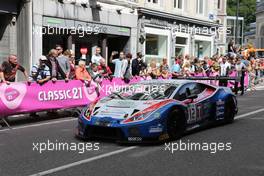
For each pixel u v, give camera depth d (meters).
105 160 7.08
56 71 12.09
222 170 6.48
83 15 19.31
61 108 12.17
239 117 11.96
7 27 16.77
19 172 6.38
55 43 18.64
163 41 25.41
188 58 20.16
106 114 8.35
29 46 16.98
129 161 7.02
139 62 17.47
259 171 6.43
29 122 11.33
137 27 23.02
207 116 10.00
